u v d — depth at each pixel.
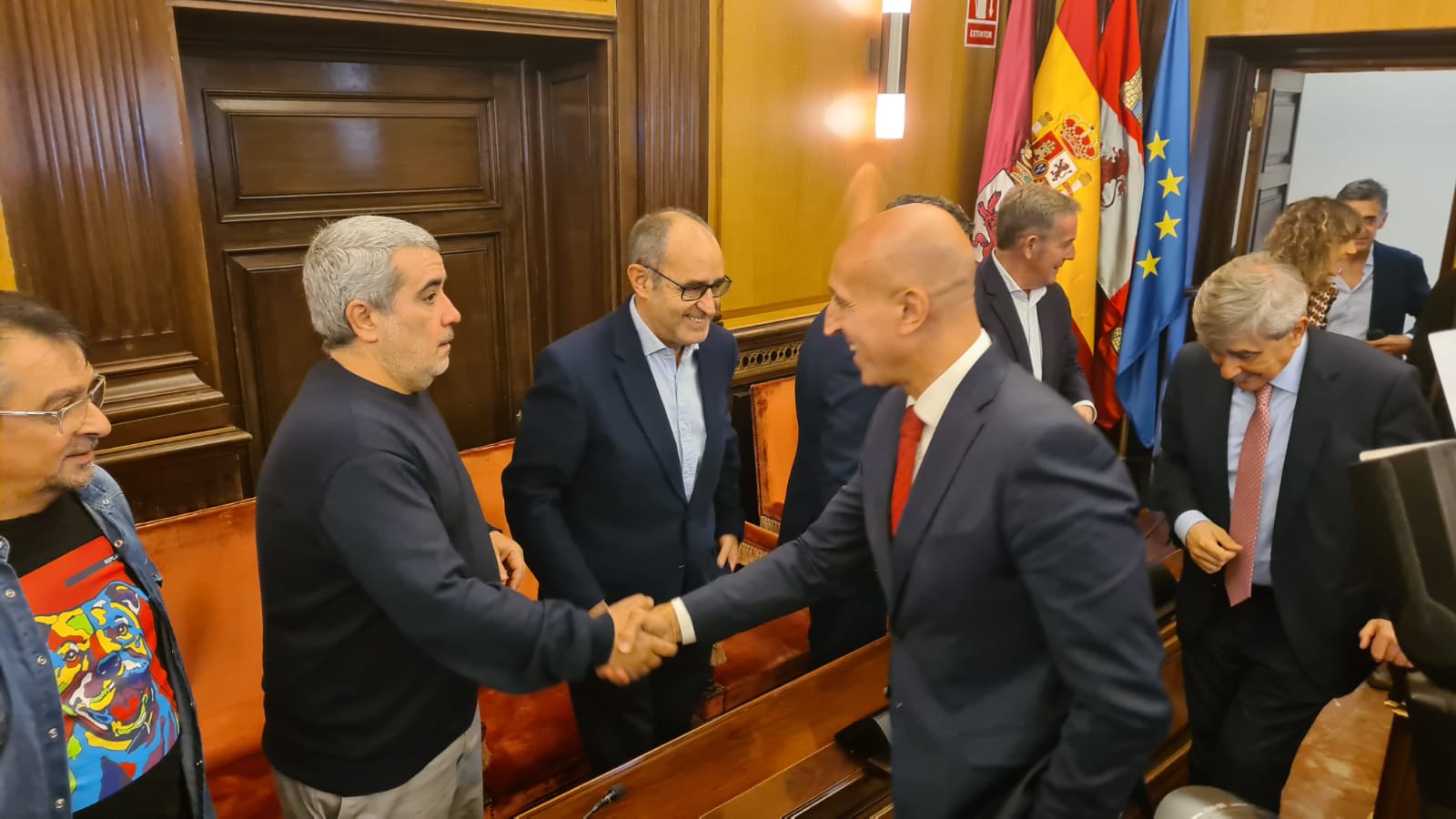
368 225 1.41
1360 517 1.14
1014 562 1.14
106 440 2.06
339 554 1.36
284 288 2.60
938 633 1.22
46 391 1.14
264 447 2.64
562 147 3.03
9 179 1.88
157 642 1.36
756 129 3.27
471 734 1.65
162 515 2.18
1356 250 3.81
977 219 3.89
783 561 1.58
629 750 2.12
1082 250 3.81
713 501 2.27
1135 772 1.10
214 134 2.41
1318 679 1.80
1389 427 1.71
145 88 2.02
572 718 2.28
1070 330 2.86
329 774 1.47
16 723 1.10
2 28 1.83
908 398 1.31
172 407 2.13
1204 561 1.85
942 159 4.00
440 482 1.46
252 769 2.05
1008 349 2.68
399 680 1.46
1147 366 4.05
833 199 3.61
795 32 3.30
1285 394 1.80
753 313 3.46
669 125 2.95
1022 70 3.76
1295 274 1.73
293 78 2.51
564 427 1.96
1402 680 1.61
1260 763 1.88
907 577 1.23
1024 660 1.19
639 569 2.06
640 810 1.53
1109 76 3.77
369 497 1.33
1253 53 4.00
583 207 3.00
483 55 2.85
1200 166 4.15
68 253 1.97
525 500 1.98
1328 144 6.22
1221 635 1.94
